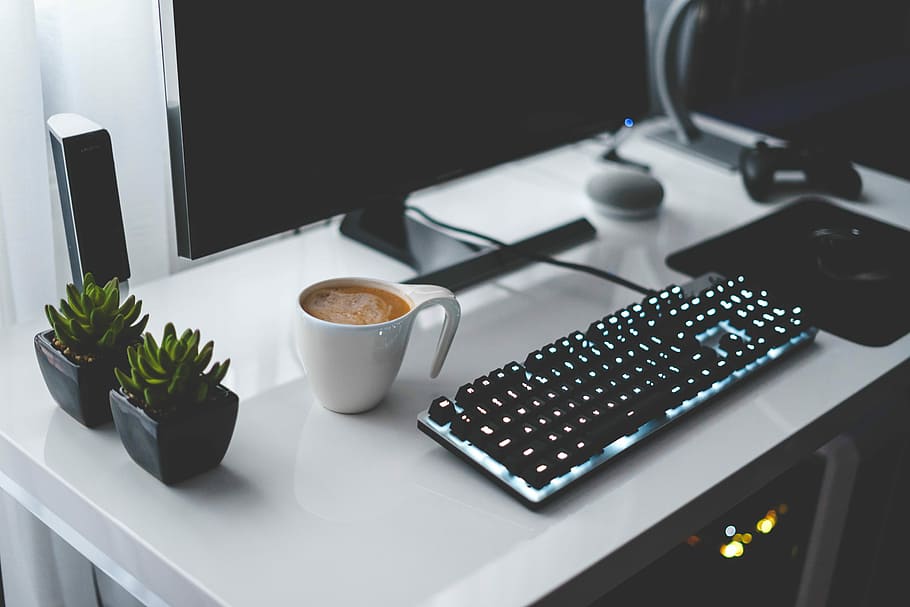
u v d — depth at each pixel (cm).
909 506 151
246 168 94
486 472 79
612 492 79
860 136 233
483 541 73
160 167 115
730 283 107
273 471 79
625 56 134
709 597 125
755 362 97
